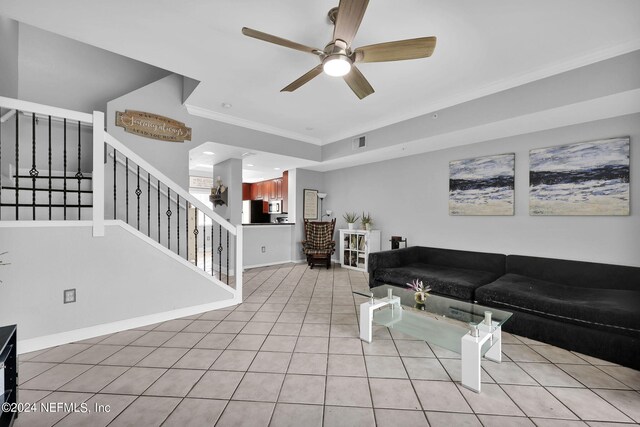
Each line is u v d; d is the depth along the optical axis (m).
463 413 1.56
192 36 2.25
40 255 2.25
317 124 4.45
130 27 2.13
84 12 1.97
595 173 2.93
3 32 2.84
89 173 3.51
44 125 3.38
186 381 1.83
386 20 2.05
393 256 3.94
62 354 2.16
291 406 1.61
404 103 3.58
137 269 2.70
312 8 1.93
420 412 1.57
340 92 3.28
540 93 2.73
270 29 2.17
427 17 2.02
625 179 2.77
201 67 2.74
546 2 1.86
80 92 3.60
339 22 1.64
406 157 4.86
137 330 2.62
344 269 5.57
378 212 5.37
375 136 4.40
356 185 5.82
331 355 2.18
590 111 2.70
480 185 3.87
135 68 3.97
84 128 3.61
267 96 3.41
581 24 2.07
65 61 3.52
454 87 3.12
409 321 2.47
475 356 1.75
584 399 1.68
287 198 6.82
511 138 3.58
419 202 4.66
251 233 5.72
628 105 2.56
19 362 2.04
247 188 8.85
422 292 2.59
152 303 2.78
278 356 2.16
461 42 2.30
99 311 2.50
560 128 3.18
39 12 1.96
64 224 2.35
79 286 2.41
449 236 4.25
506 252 3.63
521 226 3.50
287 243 6.38
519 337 2.48
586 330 2.15
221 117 4.04
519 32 2.17
